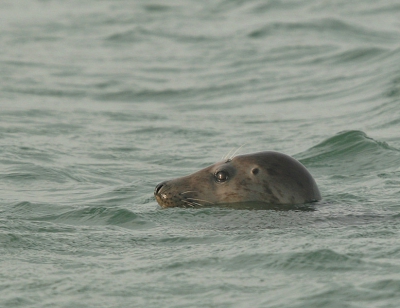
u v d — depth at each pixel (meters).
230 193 24.42
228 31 69.69
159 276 17.39
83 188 28.83
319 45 61.66
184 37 68.75
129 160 34.16
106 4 86.56
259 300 15.85
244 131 40.00
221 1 84.00
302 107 45.78
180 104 48.69
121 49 65.62
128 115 45.00
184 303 15.87
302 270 17.42
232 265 17.94
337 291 16.05
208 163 33.25
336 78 51.84
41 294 16.42
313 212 23.00
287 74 54.56
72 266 18.23
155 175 31.45
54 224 22.38
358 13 74.31
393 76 48.62
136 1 87.25
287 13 75.81
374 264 17.61
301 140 37.06
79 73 57.06
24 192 27.98
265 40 65.31
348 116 42.16
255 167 24.58
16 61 60.66
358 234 20.17
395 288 16.11
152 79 55.16
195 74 56.38
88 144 37.16
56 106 46.97
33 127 40.56
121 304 15.91
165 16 78.31
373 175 29.44
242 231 20.94
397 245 18.92
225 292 16.33
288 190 24.22
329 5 78.44
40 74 56.41
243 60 59.47
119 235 21.05
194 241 20.14
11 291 16.59
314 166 31.62
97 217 23.31
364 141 33.41
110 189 28.56
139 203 26.09
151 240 20.44
